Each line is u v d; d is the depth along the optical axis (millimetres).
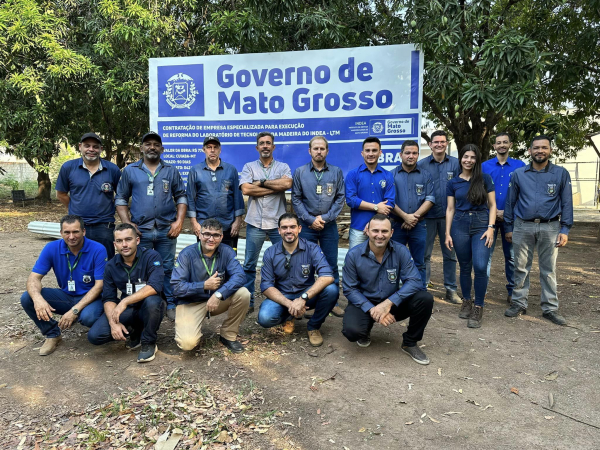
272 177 4305
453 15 5609
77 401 2770
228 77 5785
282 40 7453
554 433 2428
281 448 2301
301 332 3955
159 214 4164
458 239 4199
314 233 4250
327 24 6324
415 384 2982
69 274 3521
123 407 2654
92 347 3617
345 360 3363
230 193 4379
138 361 3307
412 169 4418
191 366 3254
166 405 2684
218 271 3518
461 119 9141
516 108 5121
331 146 5605
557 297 4602
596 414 2615
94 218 4168
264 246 6109
